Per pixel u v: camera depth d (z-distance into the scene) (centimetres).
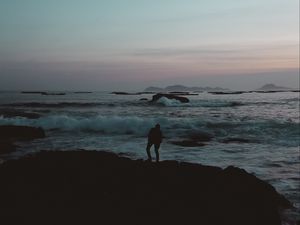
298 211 1105
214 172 1183
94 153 1378
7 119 3566
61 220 866
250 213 987
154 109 5628
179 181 1101
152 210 934
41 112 4828
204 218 927
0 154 2086
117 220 882
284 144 2464
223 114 4606
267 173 1617
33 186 1038
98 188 1034
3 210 901
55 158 1300
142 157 1970
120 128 3247
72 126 3319
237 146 2388
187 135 2864
